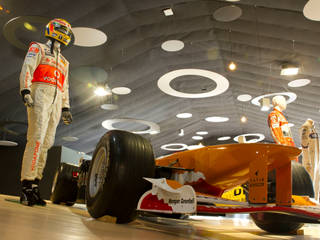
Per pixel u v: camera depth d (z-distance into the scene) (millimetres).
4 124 8344
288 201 1611
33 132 2518
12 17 4930
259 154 1649
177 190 1588
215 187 2098
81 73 7348
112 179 1718
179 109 11539
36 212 1798
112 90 8547
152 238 1160
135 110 10406
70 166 3840
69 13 5188
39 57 2604
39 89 2566
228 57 7652
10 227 974
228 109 12164
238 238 1600
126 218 1792
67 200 3686
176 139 15344
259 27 5965
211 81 8547
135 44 6805
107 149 1815
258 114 11820
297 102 9062
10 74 6367
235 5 5367
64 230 1074
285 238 1812
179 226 2189
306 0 4727
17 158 7965
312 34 5625
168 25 6285
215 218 4199
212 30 6562
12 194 7672
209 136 16625
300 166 2424
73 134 10742
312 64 6734
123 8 5523
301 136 4152
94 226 1385
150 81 8797
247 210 1493
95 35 5594
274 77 7914
